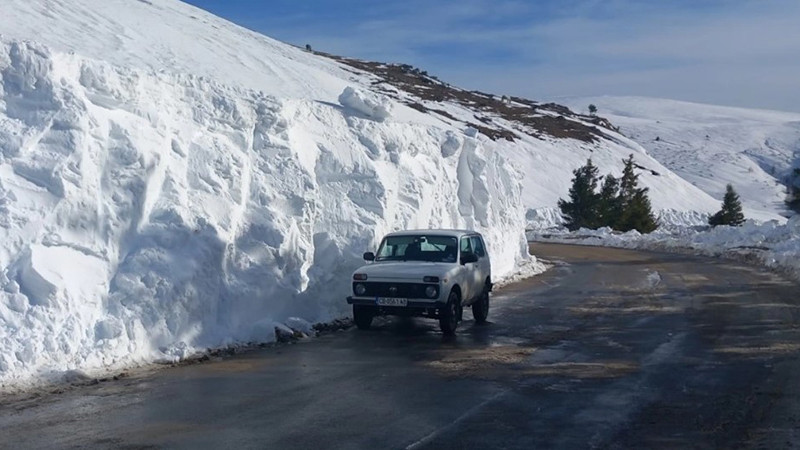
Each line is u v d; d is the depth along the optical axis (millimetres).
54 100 11531
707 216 77562
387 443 7137
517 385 9688
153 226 11961
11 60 11578
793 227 38719
